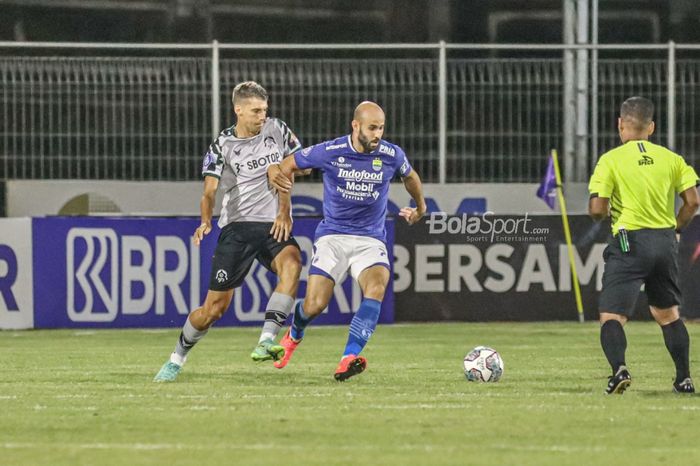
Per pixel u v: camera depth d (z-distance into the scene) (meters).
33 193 48.53
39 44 46.84
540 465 17.80
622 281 24.88
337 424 21.41
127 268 46.00
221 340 41.56
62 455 18.61
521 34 62.69
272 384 27.80
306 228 46.28
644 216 24.80
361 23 62.44
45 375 30.59
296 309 27.47
